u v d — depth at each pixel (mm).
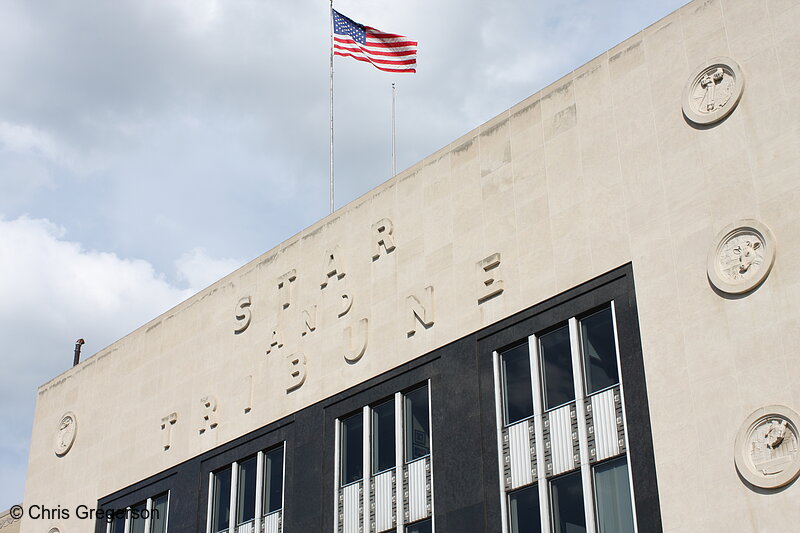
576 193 33750
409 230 38875
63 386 54094
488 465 33219
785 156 29047
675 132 31766
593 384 31594
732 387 28031
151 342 49500
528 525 31688
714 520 27188
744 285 28516
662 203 31391
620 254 31938
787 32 30125
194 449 44406
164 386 47562
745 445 27141
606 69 34281
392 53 45906
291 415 40625
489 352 34531
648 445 29359
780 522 26000
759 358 27781
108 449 49344
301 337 41562
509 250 35125
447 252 37125
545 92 35875
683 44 32500
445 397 35281
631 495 29453
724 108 30625
